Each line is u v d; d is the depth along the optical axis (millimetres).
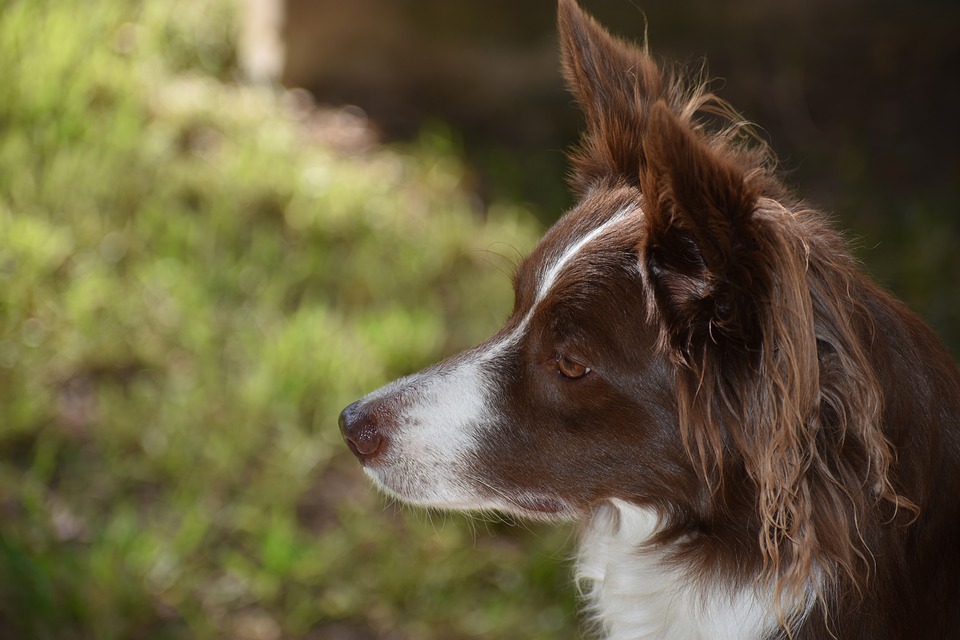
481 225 10320
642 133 5047
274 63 12008
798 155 11781
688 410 4336
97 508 7449
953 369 4594
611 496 4887
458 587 7320
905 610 4461
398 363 8672
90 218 9398
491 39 12109
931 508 4445
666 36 12180
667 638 5043
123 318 8711
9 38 10633
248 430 8031
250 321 8930
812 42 12539
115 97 10812
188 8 12391
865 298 4430
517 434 4910
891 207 11062
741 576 4664
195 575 7105
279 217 9977
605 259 4652
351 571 7309
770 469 4070
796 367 3883
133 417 7992
